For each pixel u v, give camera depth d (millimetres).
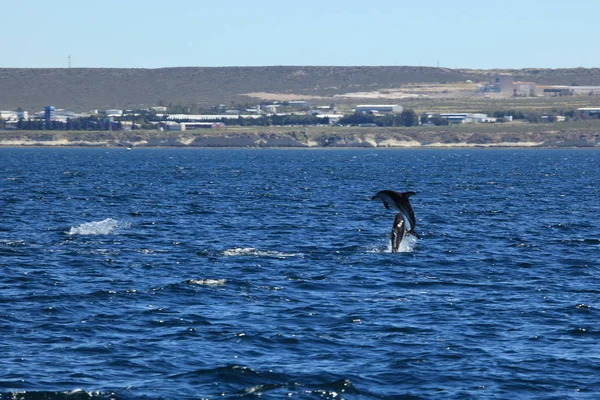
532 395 62031
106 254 121312
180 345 73062
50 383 63156
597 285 101750
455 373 66562
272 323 80688
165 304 88250
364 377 65375
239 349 72125
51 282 99000
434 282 102688
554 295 95375
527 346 73938
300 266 112875
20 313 83188
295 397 61281
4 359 68375
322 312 85500
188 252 124875
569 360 70000
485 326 80562
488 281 104000
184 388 62656
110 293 92812
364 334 77250
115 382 63656
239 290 95562
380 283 101438
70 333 76250
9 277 101625
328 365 68062
